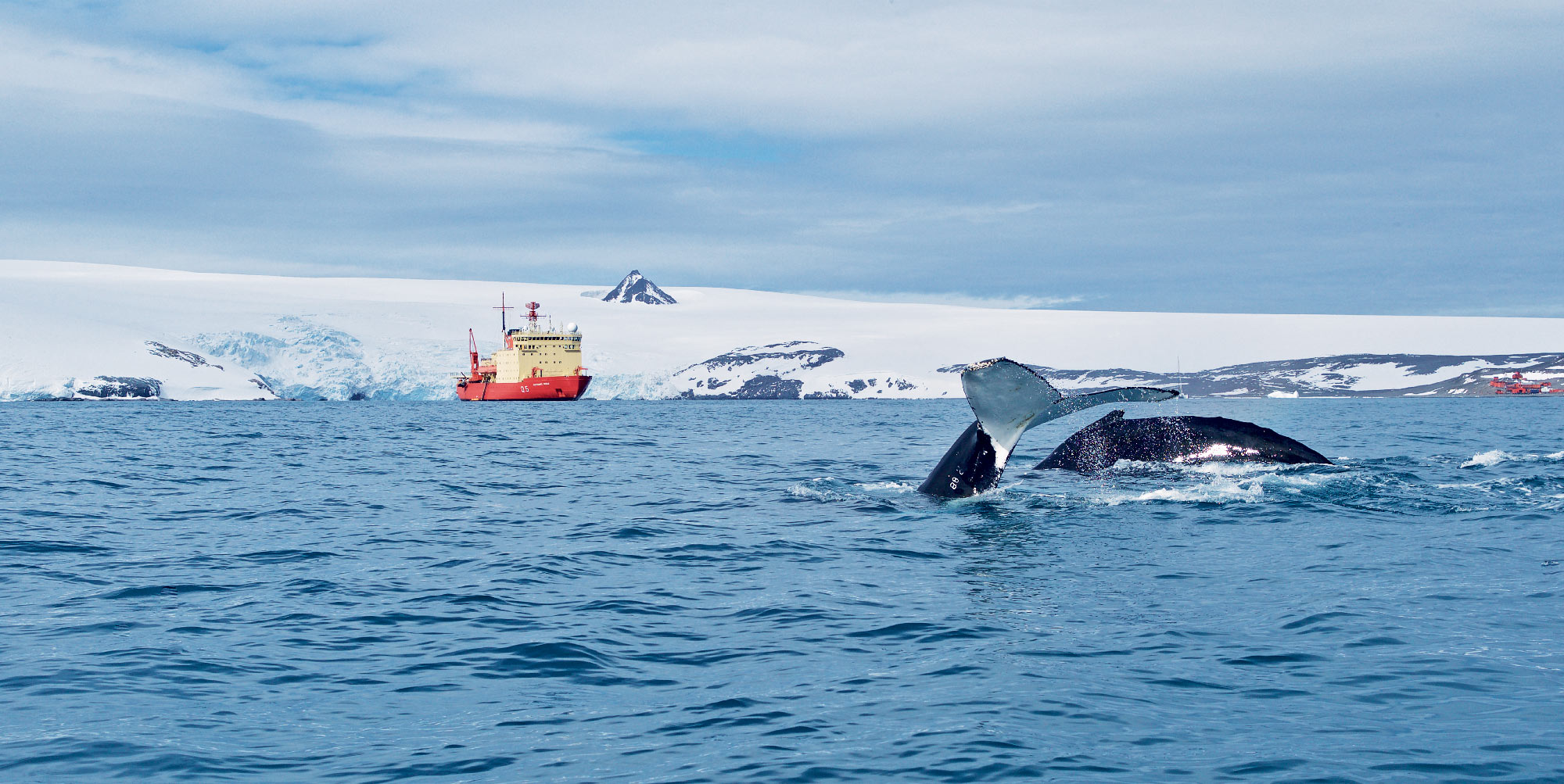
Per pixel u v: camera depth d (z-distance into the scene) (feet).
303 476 84.64
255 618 33.19
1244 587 35.65
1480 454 86.17
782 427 189.06
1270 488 57.00
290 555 44.98
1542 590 34.32
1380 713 22.88
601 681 26.50
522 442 138.82
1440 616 31.14
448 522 55.42
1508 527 47.14
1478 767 19.72
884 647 29.22
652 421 232.94
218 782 19.93
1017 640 29.50
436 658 28.58
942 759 20.89
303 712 24.11
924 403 519.19
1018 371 50.57
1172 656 27.66
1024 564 40.27
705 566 41.68
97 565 42.39
